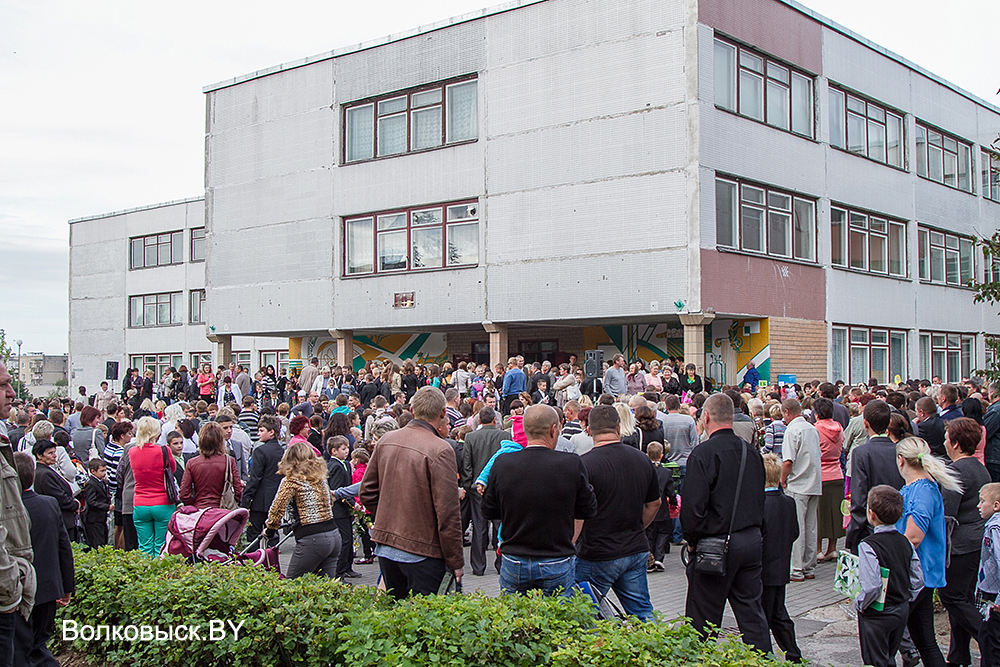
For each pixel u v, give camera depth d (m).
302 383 22.52
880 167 25.89
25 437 11.62
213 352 41.62
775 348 21.16
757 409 12.47
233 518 8.37
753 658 4.39
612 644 4.45
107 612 6.77
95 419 13.30
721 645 4.66
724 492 6.11
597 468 6.35
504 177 22.28
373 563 11.20
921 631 6.42
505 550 5.92
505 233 22.25
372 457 6.37
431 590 6.04
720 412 6.29
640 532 6.48
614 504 6.35
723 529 6.08
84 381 48.59
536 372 19.42
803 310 22.30
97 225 48.00
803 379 22.09
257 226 27.48
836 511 10.39
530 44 21.91
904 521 6.41
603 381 17.89
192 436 11.67
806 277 22.50
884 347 26.03
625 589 6.45
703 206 19.39
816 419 10.53
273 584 6.22
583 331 24.50
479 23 22.80
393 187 24.41
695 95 19.38
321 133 26.00
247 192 27.75
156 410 16.47
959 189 30.39
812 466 9.76
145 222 45.38
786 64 22.33
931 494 6.39
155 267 44.81
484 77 22.69
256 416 14.20
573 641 4.66
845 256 24.36
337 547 7.89
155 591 6.48
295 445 7.86
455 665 4.62
